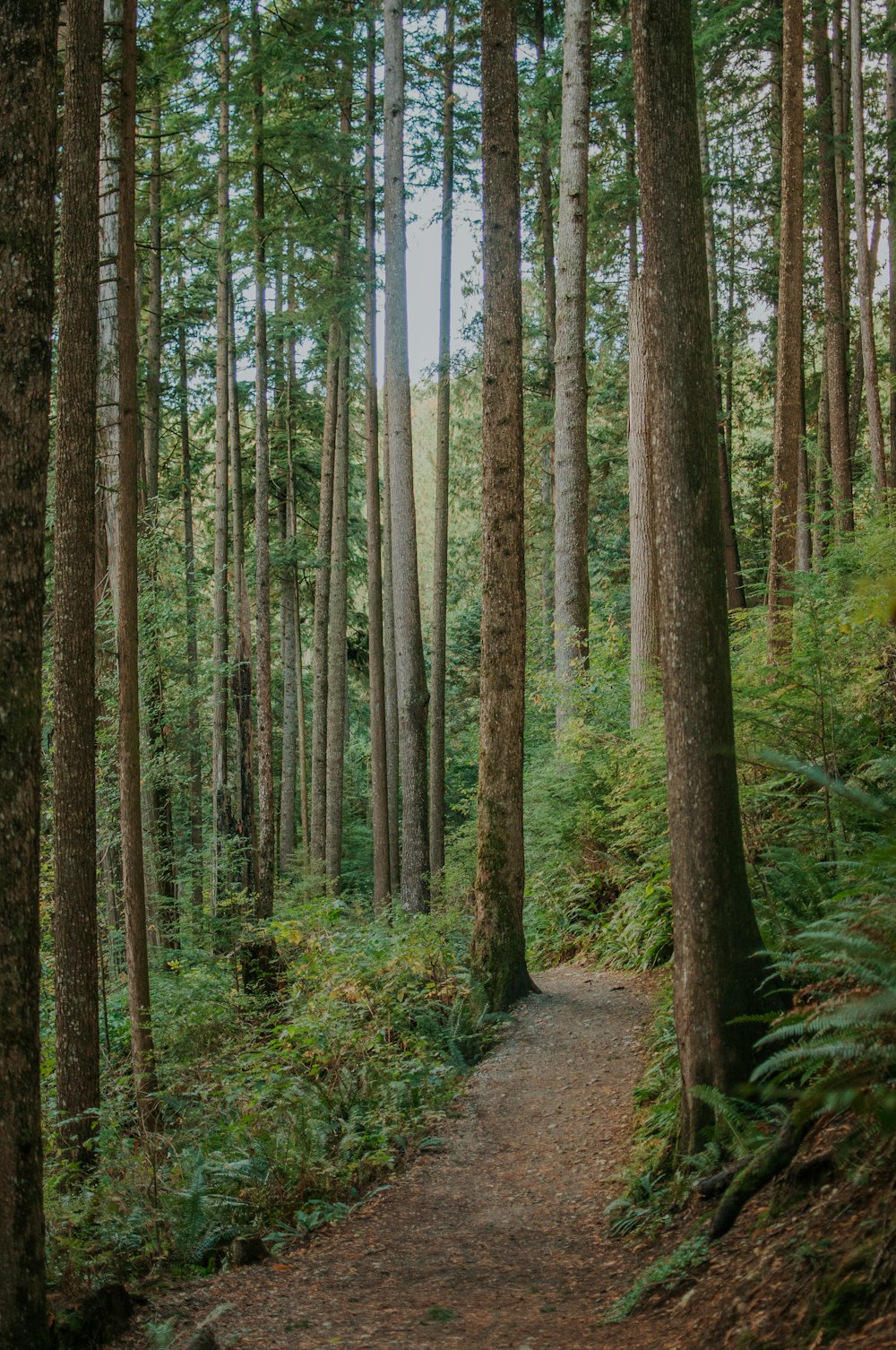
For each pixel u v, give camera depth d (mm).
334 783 24672
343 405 25500
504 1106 8148
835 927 4258
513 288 10562
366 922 17578
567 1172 6621
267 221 20156
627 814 11367
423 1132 7859
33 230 4598
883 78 23969
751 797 7281
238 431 23359
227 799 21797
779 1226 3904
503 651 10688
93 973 8570
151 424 22453
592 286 26641
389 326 17609
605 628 14836
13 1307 4188
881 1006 3285
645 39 5828
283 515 32312
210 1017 10883
